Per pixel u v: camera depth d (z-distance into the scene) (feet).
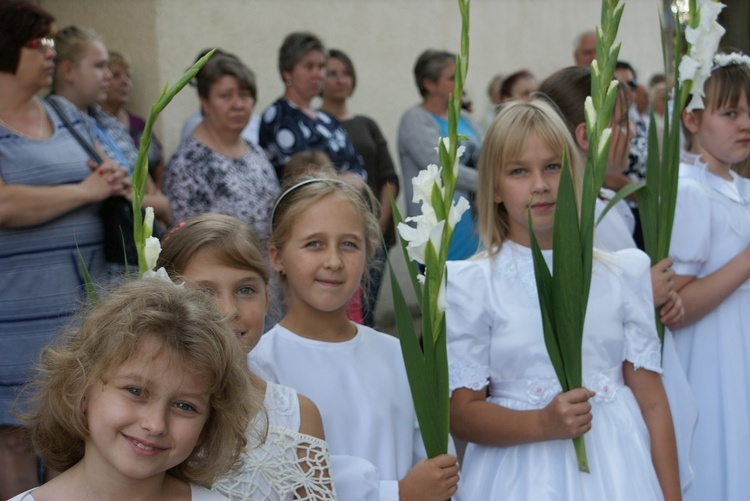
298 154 12.29
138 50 15.96
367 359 7.44
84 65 12.50
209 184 11.79
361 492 6.54
